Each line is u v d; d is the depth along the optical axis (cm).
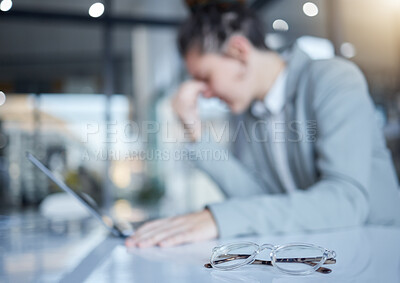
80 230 79
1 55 441
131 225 74
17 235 73
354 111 73
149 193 347
